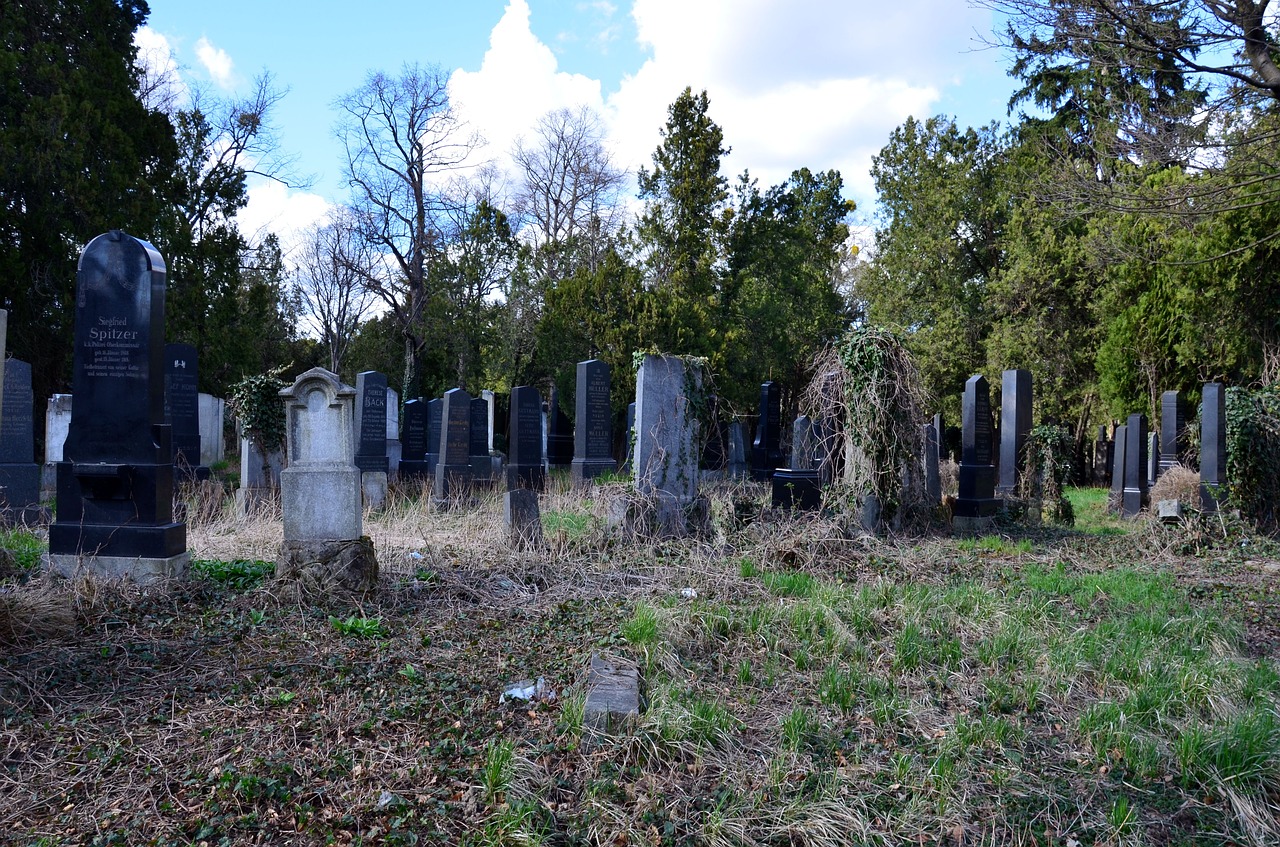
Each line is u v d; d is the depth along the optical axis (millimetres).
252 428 12867
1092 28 11984
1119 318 22484
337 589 6699
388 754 4066
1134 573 8984
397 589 7086
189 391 15664
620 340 24188
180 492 12000
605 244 37406
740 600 7148
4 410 11625
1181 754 4367
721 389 24859
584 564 8461
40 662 4957
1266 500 12203
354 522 7062
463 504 13773
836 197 41219
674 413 10219
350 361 42969
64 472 7164
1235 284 18688
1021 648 5973
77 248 21922
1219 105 12414
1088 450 27531
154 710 4473
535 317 34406
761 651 5812
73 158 21312
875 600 7043
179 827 3412
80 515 7148
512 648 5711
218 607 6457
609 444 18172
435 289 35000
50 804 3561
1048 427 14586
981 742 4570
